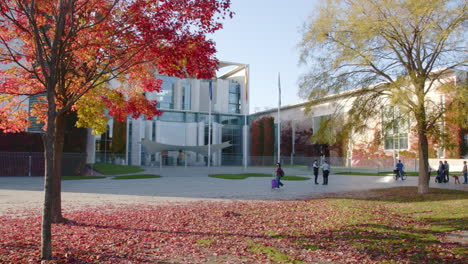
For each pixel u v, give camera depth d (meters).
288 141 66.75
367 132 17.84
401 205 13.75
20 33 8.00
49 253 6.11
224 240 7.80
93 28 7.86
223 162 64.56
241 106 73.88
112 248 7.05
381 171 43.56
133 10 7.65
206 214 11.47
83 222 9.83
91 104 10.34
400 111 15.24
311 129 61.97
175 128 64.25
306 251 6.86
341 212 11.70
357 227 9.05
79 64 9.28
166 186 23.62
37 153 33.31
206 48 7.96
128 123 57.41
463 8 14.89
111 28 7.80
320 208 12.84
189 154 63.47
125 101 11.11
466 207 12.48
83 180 29.05
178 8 7.59
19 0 6.22
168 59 7.91
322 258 6.41
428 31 15.29
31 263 5.86
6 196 16.55
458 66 15.66
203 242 7.60
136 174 37.47
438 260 6.13
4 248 6.79
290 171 43.31
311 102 17.61
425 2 14.41
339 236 8.06
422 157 17.56
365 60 15.36
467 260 6.11
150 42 7.46
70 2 6.51
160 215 11.24
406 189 19.92
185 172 41.50
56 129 9.61
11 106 9.27
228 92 73.56
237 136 71.00
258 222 10.02
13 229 8.77
